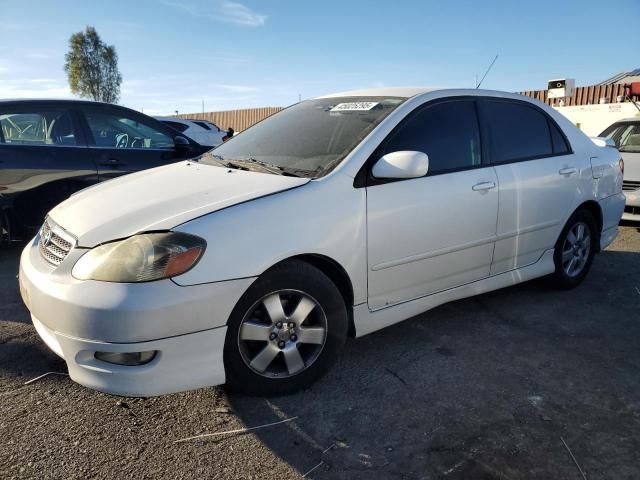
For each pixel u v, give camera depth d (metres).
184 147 5.98
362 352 3.27
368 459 2.27
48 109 5.18
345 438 2.41
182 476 2.15
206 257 2.35
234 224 2.45
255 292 2.52
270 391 2.68
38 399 2.68
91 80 52.47
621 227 7.07
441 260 3.31
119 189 3.05
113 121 5.60
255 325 2.56
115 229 2.46
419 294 3.27
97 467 2.20
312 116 3.62
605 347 3.38
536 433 2.46
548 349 3.34
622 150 7.17
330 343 2.80
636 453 2.32
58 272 2.45
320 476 2.17
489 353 3.27
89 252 2.40
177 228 2.37
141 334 2.25
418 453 2.31
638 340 3.48
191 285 2.31
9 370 2.96
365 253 2.89
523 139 3.92
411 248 3.11
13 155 4.86
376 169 2.88
